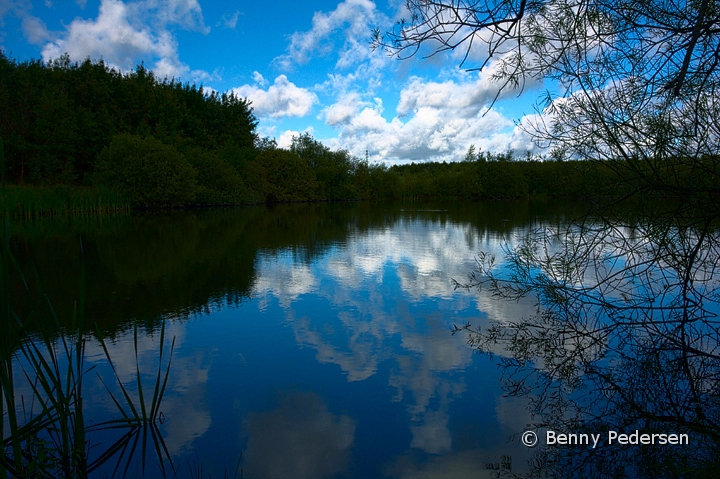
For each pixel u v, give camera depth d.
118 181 26.09
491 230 15.19
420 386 3.59
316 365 4.02
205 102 49.03
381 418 3.14
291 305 5.98
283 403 3.35
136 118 38.34
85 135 32.34
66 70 37.78
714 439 2.79
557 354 4.18
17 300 6.26
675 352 4.16
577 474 2.50
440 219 20.56
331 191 49.44
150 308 5.88
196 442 2.86
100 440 2.87
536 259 5.28
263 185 40.75
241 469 2.59
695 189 3.52
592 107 3.83
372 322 5.23
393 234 14.27
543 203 36.28
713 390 3.46
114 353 4.33
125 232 14.87
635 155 3.76
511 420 3.11
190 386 3.62
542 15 3.60
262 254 10.23
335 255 10.06
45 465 2.49
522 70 3.57
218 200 33.44
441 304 5.95
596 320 5.05
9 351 2.29
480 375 3.79
